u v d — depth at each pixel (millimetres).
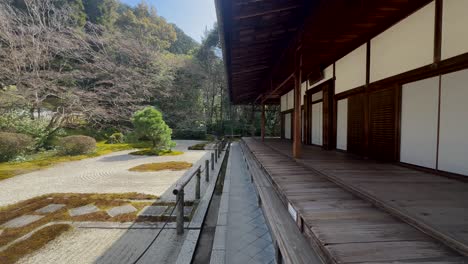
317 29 2760
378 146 3195
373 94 3258
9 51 10875
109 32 17312
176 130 20000
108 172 6738
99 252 2439
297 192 1979
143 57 17469
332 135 4535
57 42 12594
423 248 1079
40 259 2309
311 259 1253
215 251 2324
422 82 2449
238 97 9570
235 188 4551
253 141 8328
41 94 11820
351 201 1749
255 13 2361
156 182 5535
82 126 14750
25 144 8844
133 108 15734
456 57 2012
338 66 4238
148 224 3119
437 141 2289
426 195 1675
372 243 1123
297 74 3199
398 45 2734
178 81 20750
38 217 3371
